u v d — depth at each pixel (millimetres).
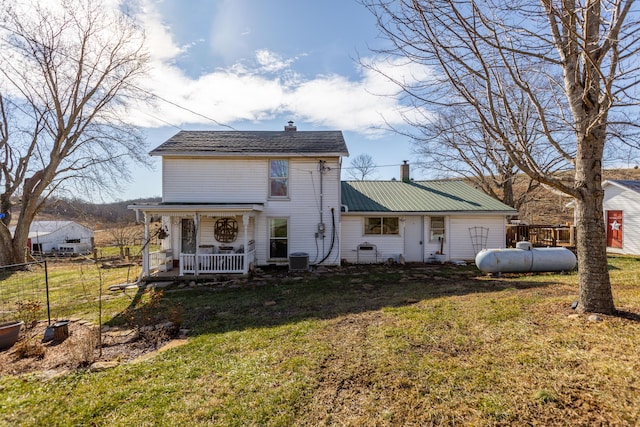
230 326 5785
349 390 3350
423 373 3555
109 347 4973
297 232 12898
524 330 4492
